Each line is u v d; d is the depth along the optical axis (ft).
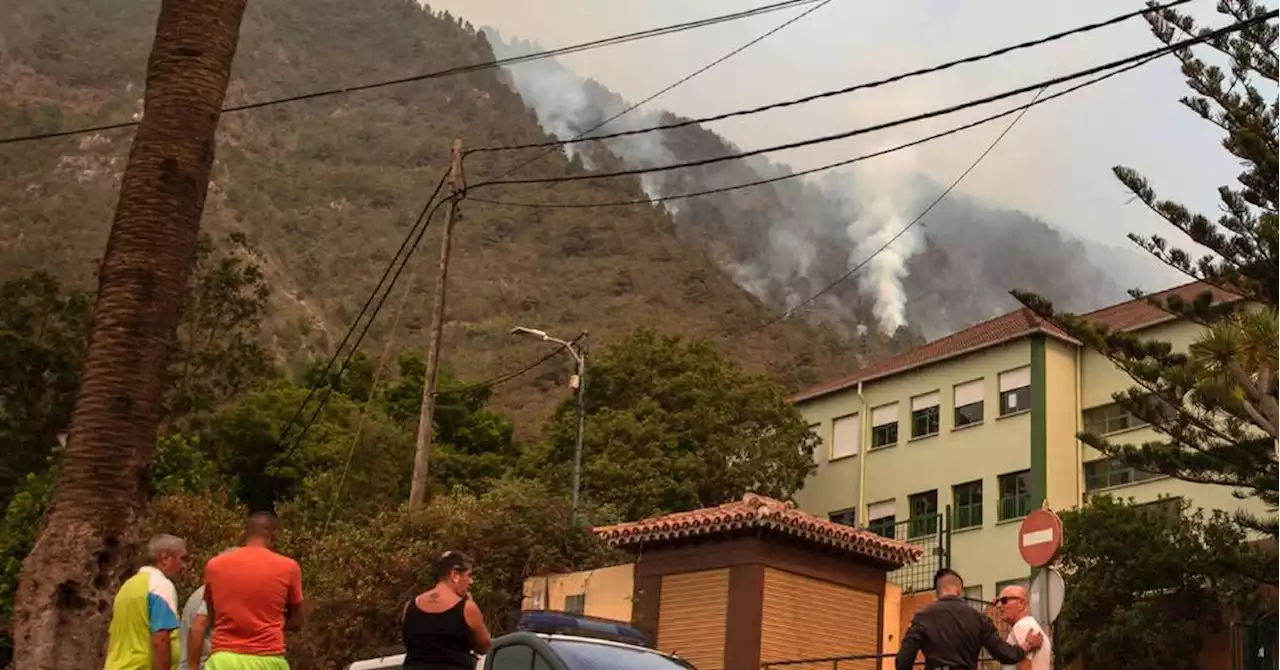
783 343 569.64
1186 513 127.85
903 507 156.97
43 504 118.42
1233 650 95.86
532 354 448.65
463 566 30.58
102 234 413.39
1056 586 43.75
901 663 32.65
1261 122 85.51
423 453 95.09
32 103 618.03
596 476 151.02
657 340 171.42
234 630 27.96
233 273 196.54
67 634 36.68
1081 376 147.74
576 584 82.89
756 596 71.56
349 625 84.64
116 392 38.81
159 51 42.27
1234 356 63.10
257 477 166.71
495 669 34.09
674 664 36.06
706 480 154.40
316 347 431.84
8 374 170.71
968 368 154.30
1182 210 86.74
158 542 30.78
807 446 164.35
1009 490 145.59
